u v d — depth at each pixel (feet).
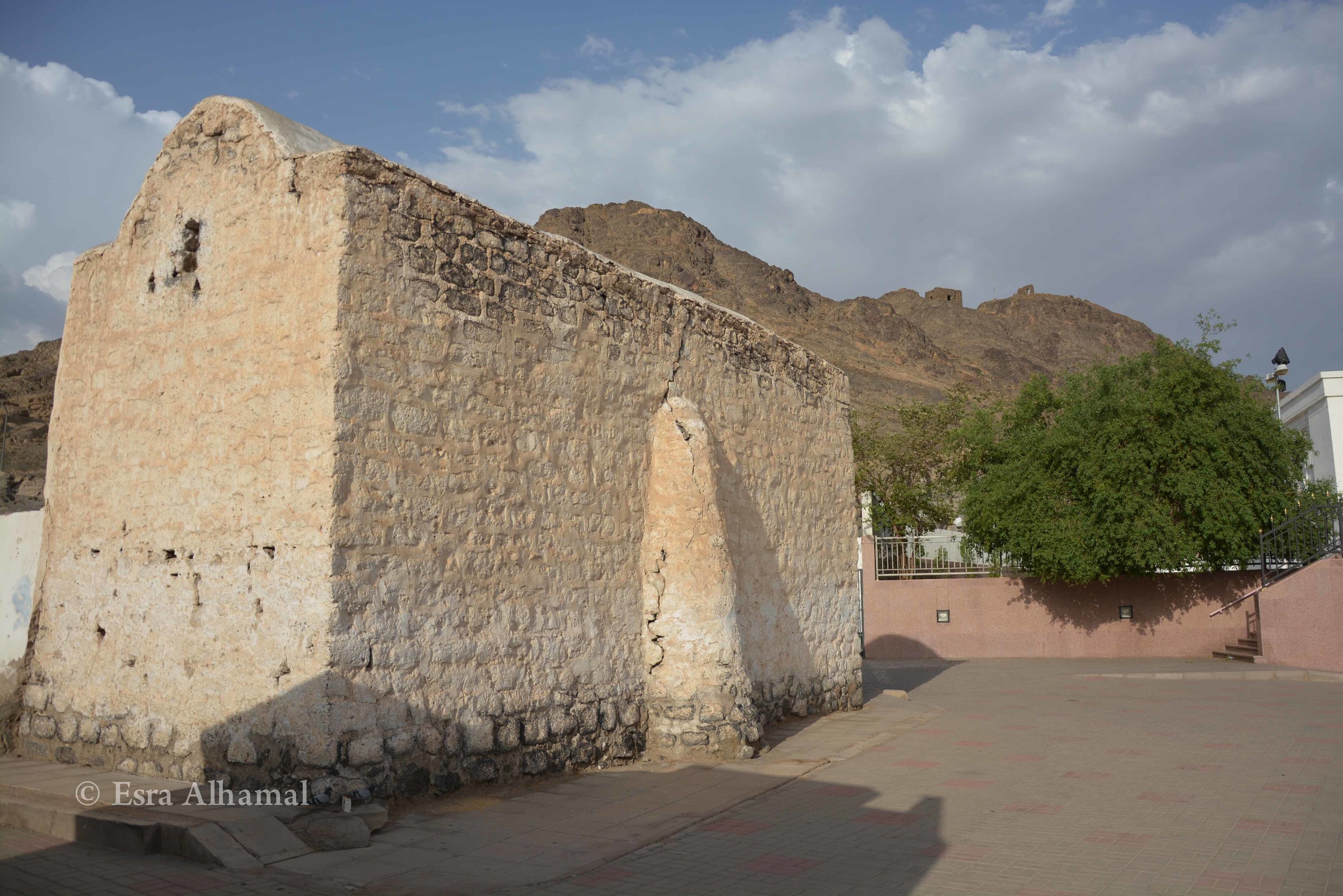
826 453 44.21
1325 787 24.79
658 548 31.30
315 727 21.01
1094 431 62.64
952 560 70.38
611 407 30.48
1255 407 62.69
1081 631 66.23
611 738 28.84
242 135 24.97
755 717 30.76
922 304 606.14
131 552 25.77
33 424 178.09
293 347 22.81
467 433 25.17
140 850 18.98
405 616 22.93
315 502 21.79
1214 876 17.75
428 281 24.49
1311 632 55.57
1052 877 17.94
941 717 39.52
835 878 18.20
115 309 27.55
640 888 17.60
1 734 27.68
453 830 20.95
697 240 582.35
